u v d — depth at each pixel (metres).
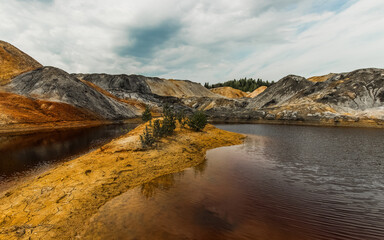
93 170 11.48
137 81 136.62
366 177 11.71
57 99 55.25
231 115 79.44
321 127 45.59
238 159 16.00
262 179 11.28
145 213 7.43
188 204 8.16
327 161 15.41
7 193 9.34
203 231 6.26
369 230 6.31
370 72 64.75
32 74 64.44
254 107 95.38
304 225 6.61
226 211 7.58
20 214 7.18
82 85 66.81
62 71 67.88
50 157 16.98
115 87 125.62
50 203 7.96
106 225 6.64
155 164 13.32
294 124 54.69
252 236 5.99
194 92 168.38
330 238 5.89
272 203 8.29
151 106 102.12
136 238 5.91
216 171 12.76
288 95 88.69
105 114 62.78
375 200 8.60
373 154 17.92
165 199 8.63
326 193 9.36
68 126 42.91
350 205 8.13
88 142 24.30
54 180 10.09
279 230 6.32
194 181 10.90
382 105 52.25
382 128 40.38
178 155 15.68
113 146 15.88
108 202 8.35
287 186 10.24
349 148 20.94
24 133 30.89
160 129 20.39
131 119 68.06
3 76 63.62
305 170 13.09
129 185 10.16
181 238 5.89
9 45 83.75
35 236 6.03
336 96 61.12
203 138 23.23
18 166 14.45
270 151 19.25
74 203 8.00
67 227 6.52
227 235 6.05
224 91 177.62
